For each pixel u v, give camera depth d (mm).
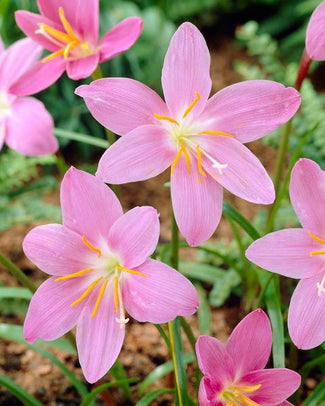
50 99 684
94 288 393
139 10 843
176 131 396
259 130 392
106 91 382
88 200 385
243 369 391
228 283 521
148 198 631
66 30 415
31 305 387
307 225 384
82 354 388
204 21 880
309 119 569
